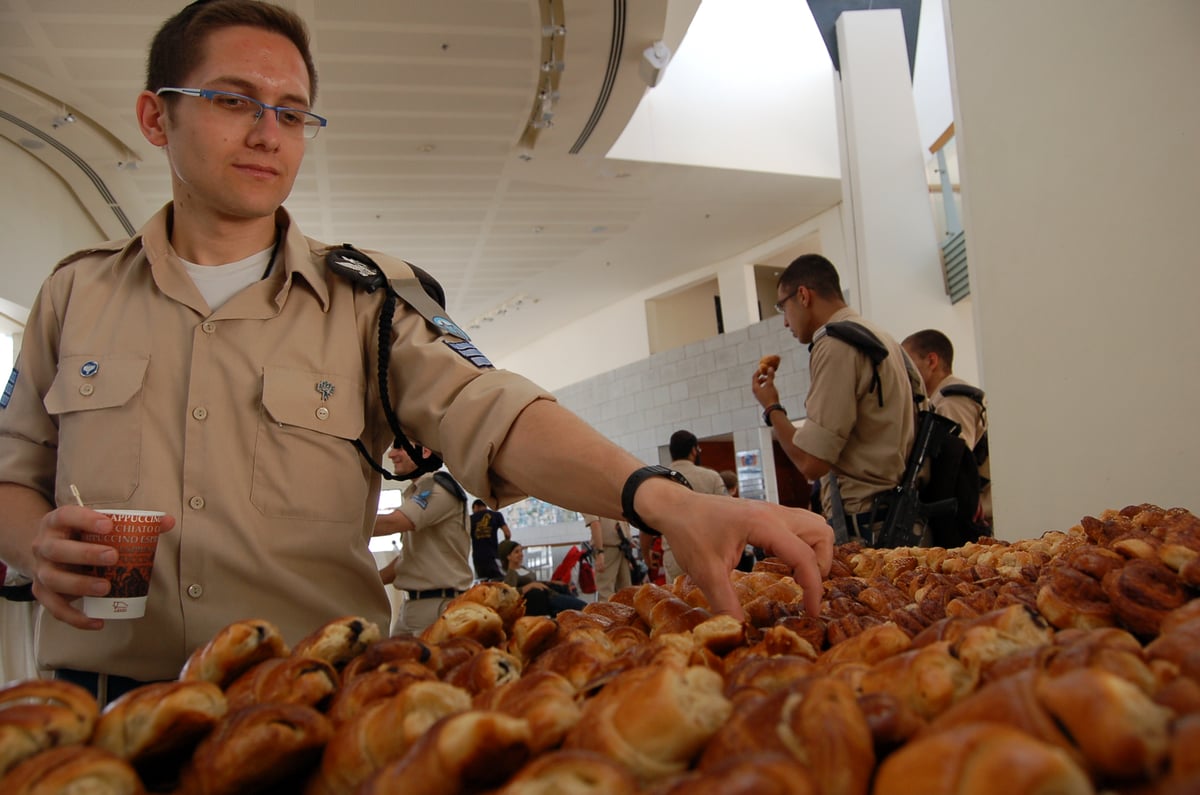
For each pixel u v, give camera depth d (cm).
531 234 1155
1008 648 49
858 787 36
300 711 49
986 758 29
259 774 46
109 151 772
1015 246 215
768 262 1333
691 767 43
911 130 656
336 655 66
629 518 92
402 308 126
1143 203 186
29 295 747
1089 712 33
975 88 226
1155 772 31
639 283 1455
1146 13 185
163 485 109
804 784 31
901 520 228
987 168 222
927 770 31
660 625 79
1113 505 192
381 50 664
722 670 65
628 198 1061
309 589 112
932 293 639
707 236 1234
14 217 734
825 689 40
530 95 754
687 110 994
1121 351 191
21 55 620
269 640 62
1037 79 208
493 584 80
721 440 1363
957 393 331
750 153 1016
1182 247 179
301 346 118
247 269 123
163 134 121
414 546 384
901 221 647
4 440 117
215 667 59
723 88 1016
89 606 90
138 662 105
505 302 1493
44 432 118
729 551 83
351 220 1033
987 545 125
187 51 113
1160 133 182
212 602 107
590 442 98
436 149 852
